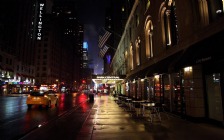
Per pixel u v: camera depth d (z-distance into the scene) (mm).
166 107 15297
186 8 11906
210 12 10359
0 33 61594
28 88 84375
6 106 22266
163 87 16109
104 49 32594
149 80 20234
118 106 21859
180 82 12586
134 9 28781
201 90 10664
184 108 12000
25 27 81312
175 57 12680
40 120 12125
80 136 7953
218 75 9617
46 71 105812
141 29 24234
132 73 31328
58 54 128000
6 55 64500
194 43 10820
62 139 7551
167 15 15641
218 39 8352
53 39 114688
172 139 7383
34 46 92438
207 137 7602
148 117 13078
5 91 64500
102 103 26797
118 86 53000
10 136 8000
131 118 12703
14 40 71125
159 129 9156
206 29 9703
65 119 12461
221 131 8562
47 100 19469
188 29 11625
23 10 79125
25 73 81312
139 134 8227
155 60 18078
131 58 33688
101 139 7469
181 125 10031
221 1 9539
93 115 14242
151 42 21094
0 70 59875
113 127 9727
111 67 86250
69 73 167375
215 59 8062
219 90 9523
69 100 36000
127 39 37312
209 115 10305
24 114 15156
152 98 19203
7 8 67062
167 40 16078
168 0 15250
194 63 9617
